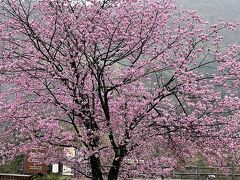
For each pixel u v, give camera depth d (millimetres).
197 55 9562
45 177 13641
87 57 8773
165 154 10102
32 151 9539
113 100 9391
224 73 9148
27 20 8930
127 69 9023
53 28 9258
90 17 8867
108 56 9094
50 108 9641
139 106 8555
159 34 9391
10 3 8969
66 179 13328
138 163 9344
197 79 9102
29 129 8734
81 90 8641
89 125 8852
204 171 16906
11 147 9016
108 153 9711
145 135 8750
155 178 9648
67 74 8508
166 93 8711
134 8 9055
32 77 9102
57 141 8836
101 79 9203
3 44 9336
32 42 9000
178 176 16938
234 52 9383
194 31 9359
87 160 9227
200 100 9211
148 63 9008
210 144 9555
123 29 9125
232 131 9047
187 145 9875
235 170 16297
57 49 9070
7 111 9086
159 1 9055
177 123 8867
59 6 9133
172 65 8969
